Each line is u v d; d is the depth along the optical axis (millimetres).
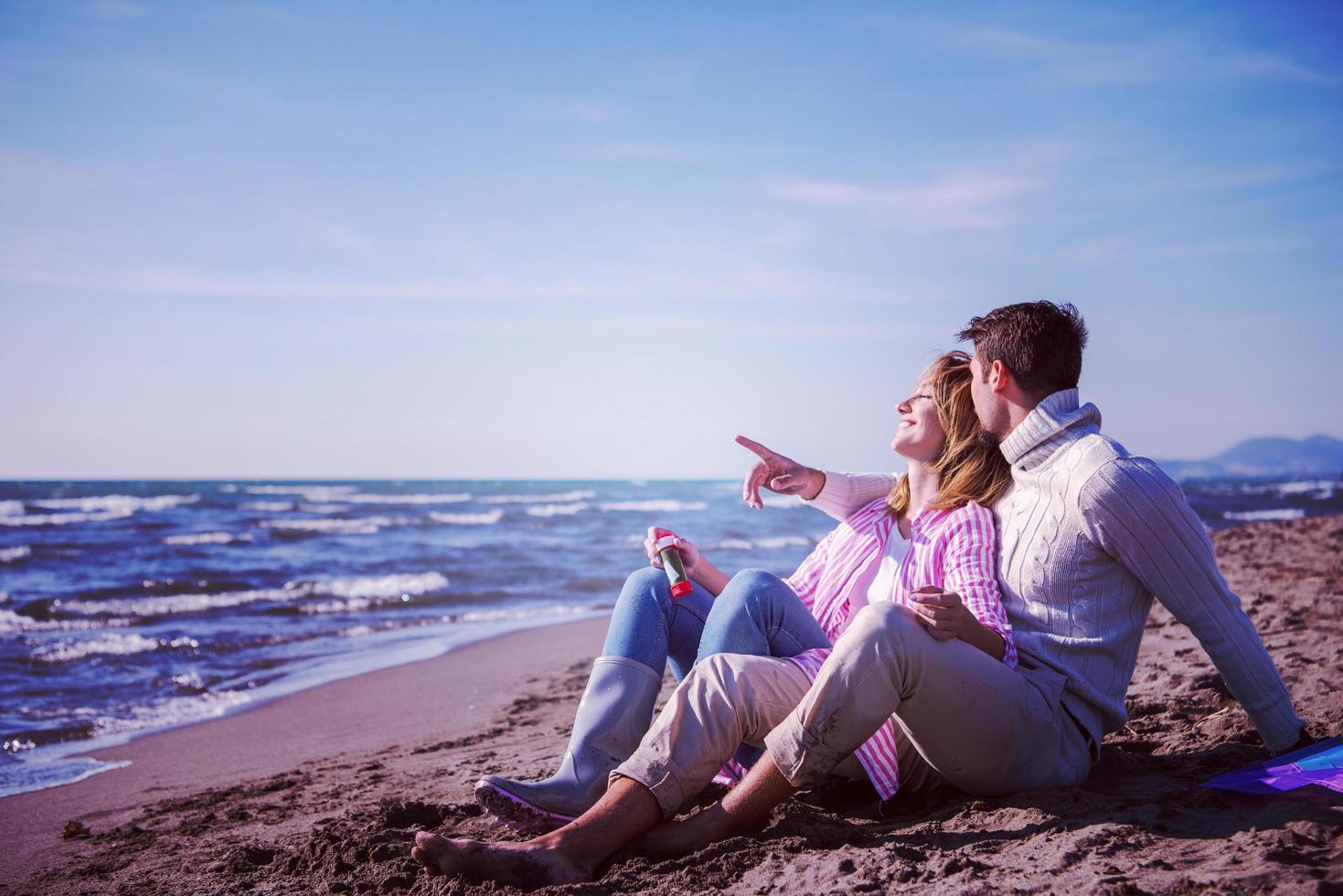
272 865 2689
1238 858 1761
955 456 2545
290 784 4141
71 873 2955
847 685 2070
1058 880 1789
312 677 7629
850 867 1993
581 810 2332
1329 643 4664
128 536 24062
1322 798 2014
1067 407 2309
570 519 36562
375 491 65438
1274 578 8523
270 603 12977
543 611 12398
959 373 2578
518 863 2072
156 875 2795
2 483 79688
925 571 2449
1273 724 2266
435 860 2125
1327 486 74875
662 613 2580
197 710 6445
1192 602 2154
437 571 17266
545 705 6008
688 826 2217
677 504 52375
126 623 11266
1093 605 2242
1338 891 1549
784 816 2354
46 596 13539
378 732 5520
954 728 2168
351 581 15398
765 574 2492
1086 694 2242
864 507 2855
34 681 7566
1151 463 2184
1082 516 2197
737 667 2223
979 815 2234
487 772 3988
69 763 5070
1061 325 2307
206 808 3840
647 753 2189
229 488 69500
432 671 7738
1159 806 2129
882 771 2396
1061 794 2250
